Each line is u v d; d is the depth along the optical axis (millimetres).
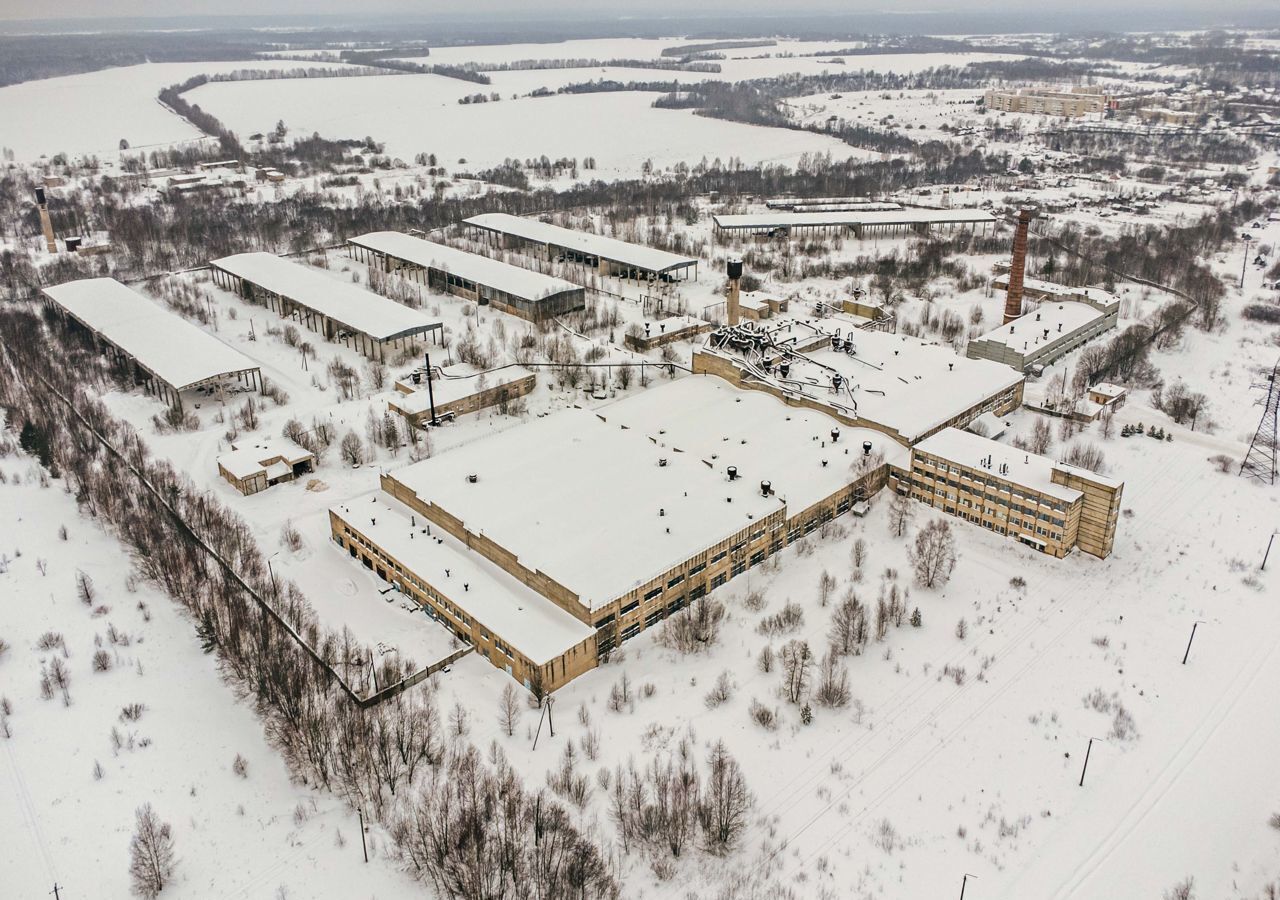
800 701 124688
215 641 135500
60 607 145750
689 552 142750
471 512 153625
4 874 102375
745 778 113250
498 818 106312
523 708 124062
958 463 163625
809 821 108062
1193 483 177625
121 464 186375
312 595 147500
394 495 167125
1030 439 192250
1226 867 102562
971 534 162375
